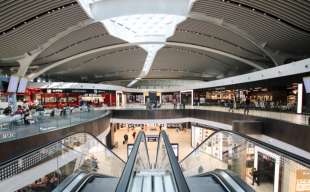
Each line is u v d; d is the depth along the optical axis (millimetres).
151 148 19516
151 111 20500
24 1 11016
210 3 12797
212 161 9336
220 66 30297
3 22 12359
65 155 7156
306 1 10969
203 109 18875
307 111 12391
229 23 15086
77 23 14742
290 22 13422
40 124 9445
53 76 34469
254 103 16953
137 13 14031
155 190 3723
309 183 7059
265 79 15227
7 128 8211
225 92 23797
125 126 30172
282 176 7312
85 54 22875
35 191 6391
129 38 20062
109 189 3889
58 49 19891
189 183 4051
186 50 24703
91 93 27922
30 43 16078
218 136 9562
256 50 19953
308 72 11109
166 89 37375
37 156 6082
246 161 8492
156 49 23219
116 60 27953
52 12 12633
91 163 8266
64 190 3645
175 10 14188
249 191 3543
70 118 11477
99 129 13844
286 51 18297
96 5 14055
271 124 10578
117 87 32969
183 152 18766
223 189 3762
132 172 3445
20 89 19453
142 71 34938
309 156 7891
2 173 5160
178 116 20859
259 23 14234
